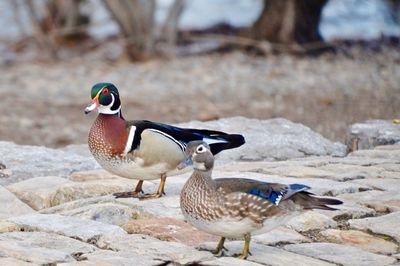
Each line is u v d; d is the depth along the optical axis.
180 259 8.37
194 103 26.48
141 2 34.28
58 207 10.53
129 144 10.21
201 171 8.12
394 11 39.03
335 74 30.73
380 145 14.33
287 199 8.11
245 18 41.31
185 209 8.21
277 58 34.22
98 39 38.09
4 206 10.94
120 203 10.30
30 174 12.80
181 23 40.50
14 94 28.83
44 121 24.73
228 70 32.19
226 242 8.97
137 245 8.82
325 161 12.89
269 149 13.98
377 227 9.42
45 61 35.22
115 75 31.92
